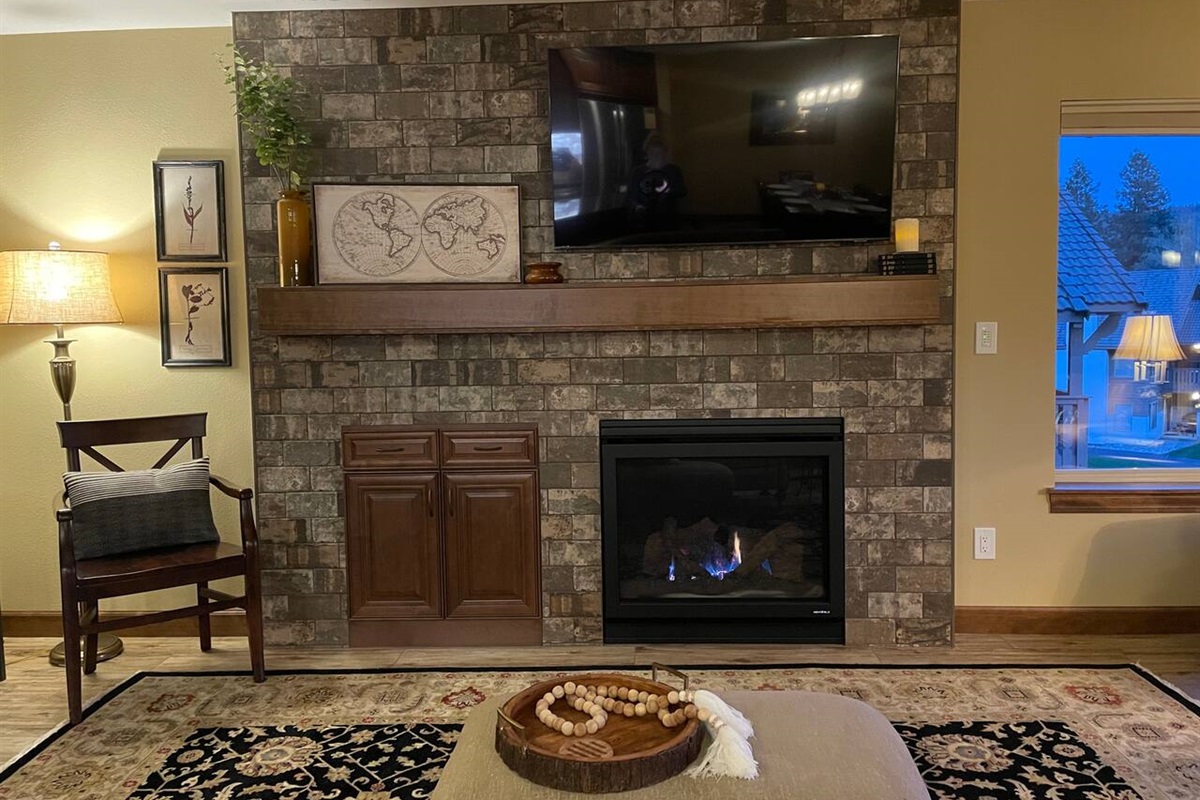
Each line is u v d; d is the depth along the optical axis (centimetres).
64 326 361
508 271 343
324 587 354
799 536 350
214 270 360
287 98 339
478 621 353
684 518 351
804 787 160
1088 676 312
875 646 346
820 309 326
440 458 348
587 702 187
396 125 342
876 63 320
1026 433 350
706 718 174
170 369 366
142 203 362
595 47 325
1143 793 233
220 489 328
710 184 332
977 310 347
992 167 343
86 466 370
